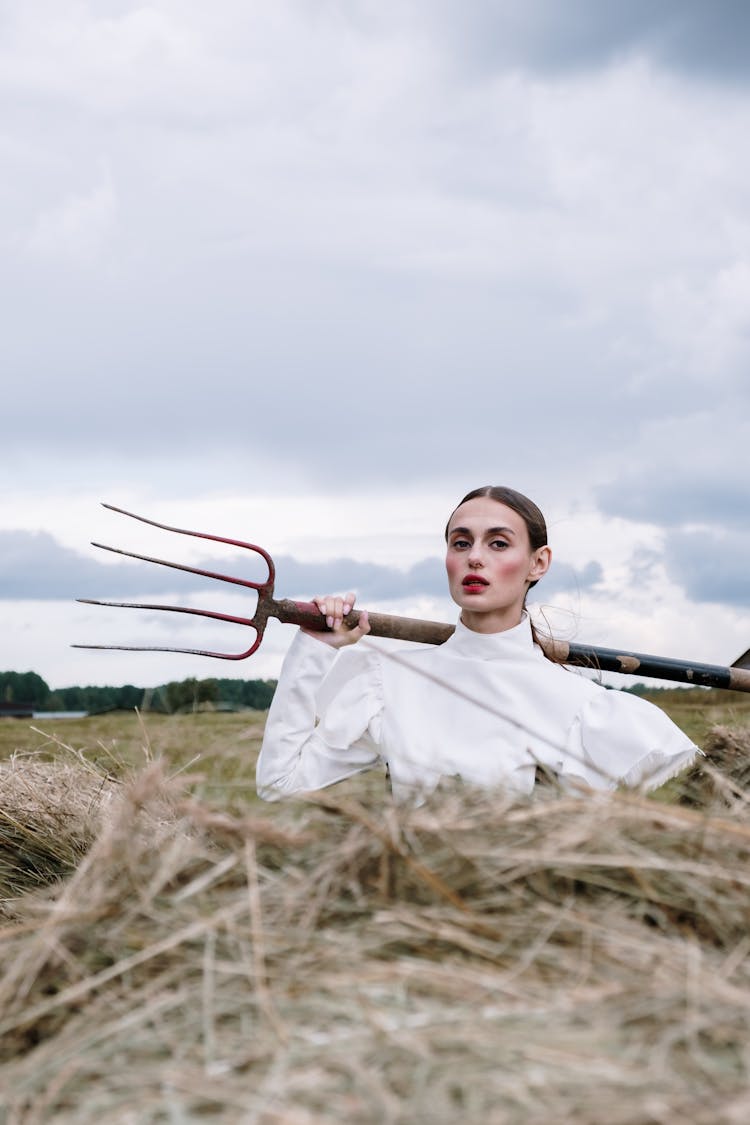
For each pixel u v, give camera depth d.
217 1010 1.56
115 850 1.95
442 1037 1.43
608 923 1.71
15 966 1.80
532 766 3.05
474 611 3.28
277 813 2.06
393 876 1.80
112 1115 1.39
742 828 1.92
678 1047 1.42
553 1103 1.31
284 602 3.29
